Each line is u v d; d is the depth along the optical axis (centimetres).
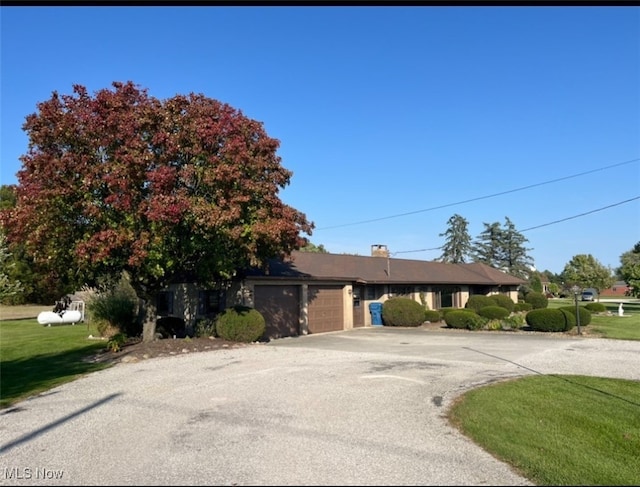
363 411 734
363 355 1357
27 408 801
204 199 1366
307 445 577
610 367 1194
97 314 1914
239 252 1526
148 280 1513
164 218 1233
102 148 1289
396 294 2878
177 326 1917
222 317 1634
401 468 505
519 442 608
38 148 1299
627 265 3978
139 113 1328
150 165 1323
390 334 2141
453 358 1320
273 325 1989
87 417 721
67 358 1416
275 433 623
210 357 1298
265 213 1459
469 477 484
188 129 1355
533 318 2161
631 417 768
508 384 955
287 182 1614
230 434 621
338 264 2645
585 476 514
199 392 870
